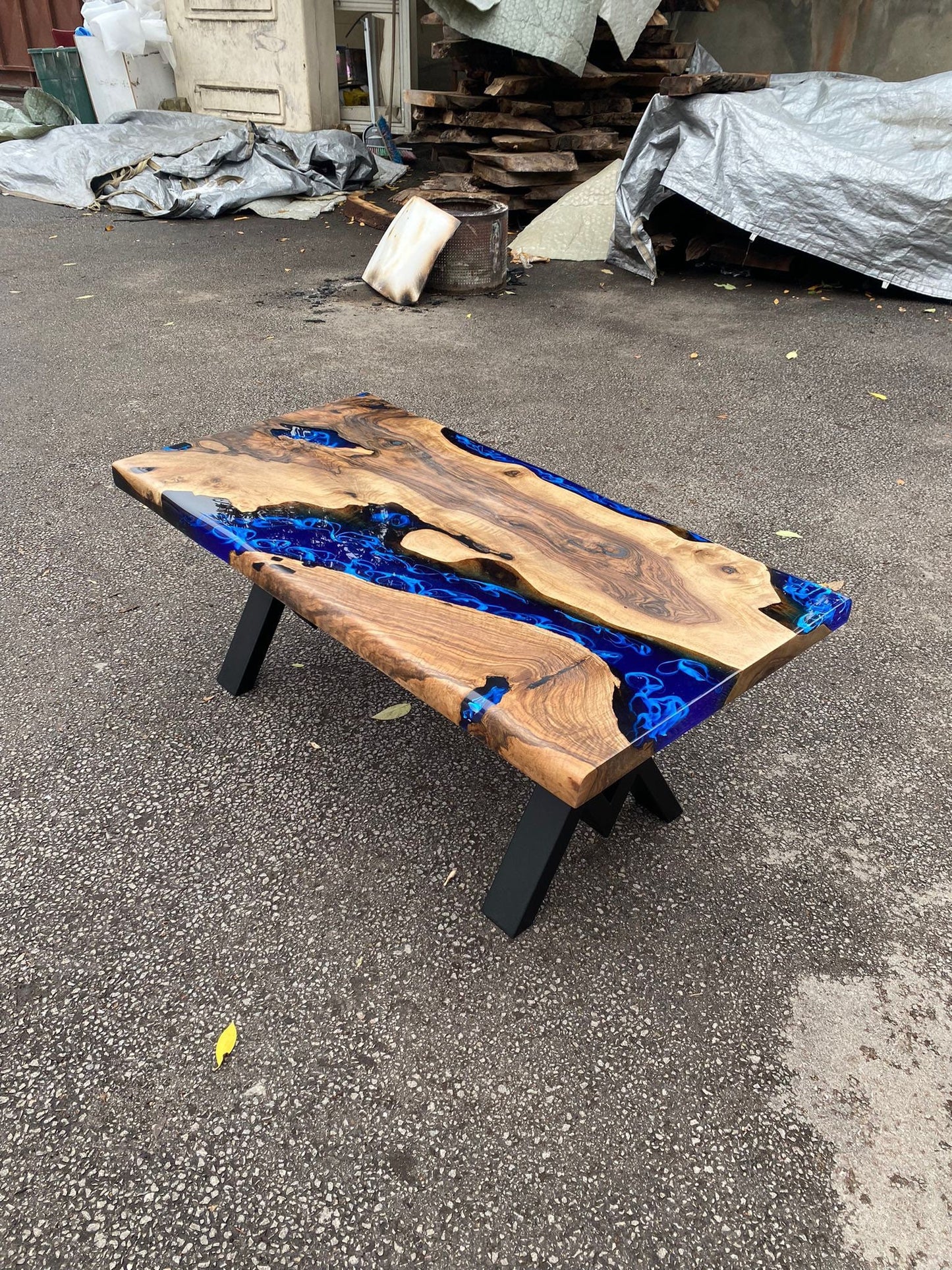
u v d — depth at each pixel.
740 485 3.23
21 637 2.35
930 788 1.96
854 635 2.45
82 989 1.48
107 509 2.97
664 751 2.04
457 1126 1.31
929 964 1.57
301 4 7.57
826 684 2.27
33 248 6.20
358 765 1.97
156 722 2.08
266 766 1.96
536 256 6.23
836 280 5.88
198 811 1.84
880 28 7.54
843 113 5.35
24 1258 1.15
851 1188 1.25
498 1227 1.19
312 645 2.38
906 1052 1.43
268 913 1.62
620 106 6.50
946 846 1.81
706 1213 1.21
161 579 2.62
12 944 1.55
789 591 1.52
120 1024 1.43
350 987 1.50
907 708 2.19
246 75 8.23
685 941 1.60
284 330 4.75
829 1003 1.50
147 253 6.15
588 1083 1.37
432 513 1.74
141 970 1.52
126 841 1.76
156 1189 1.22
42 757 1.96
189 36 8.36
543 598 1.47
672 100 5.42
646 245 5.67
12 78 10.49
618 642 1.37
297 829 1.80
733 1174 1.26
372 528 1.67
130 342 4.54
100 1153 1.26
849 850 1.80
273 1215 1.20
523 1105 1.34
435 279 5.45
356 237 6.70
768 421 3.77
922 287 5.27
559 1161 1.27
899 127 5.17
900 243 5.18
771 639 1.39
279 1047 1.41
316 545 1.59
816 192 5.19
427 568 1.54
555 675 1.28
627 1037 1.44
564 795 1.13
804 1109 1.34
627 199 5.71
